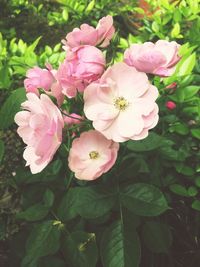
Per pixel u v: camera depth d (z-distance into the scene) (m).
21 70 0.52
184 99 0.43
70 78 0.30
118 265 0.33
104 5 0.94
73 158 0.30
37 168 0.30
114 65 0.30
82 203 0.33
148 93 0.30
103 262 0.33
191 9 0.66
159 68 0.31
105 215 0.35
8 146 0.60
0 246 0.50
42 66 0.52
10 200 0.55
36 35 0.99
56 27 0.99
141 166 0.37
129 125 0.29
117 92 0.30
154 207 0.33
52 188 0.39
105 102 0.30
